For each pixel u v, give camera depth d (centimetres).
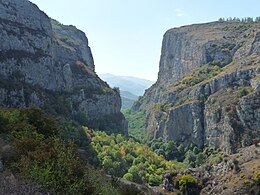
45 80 11825
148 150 13100
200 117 16550
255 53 17788
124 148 11419
